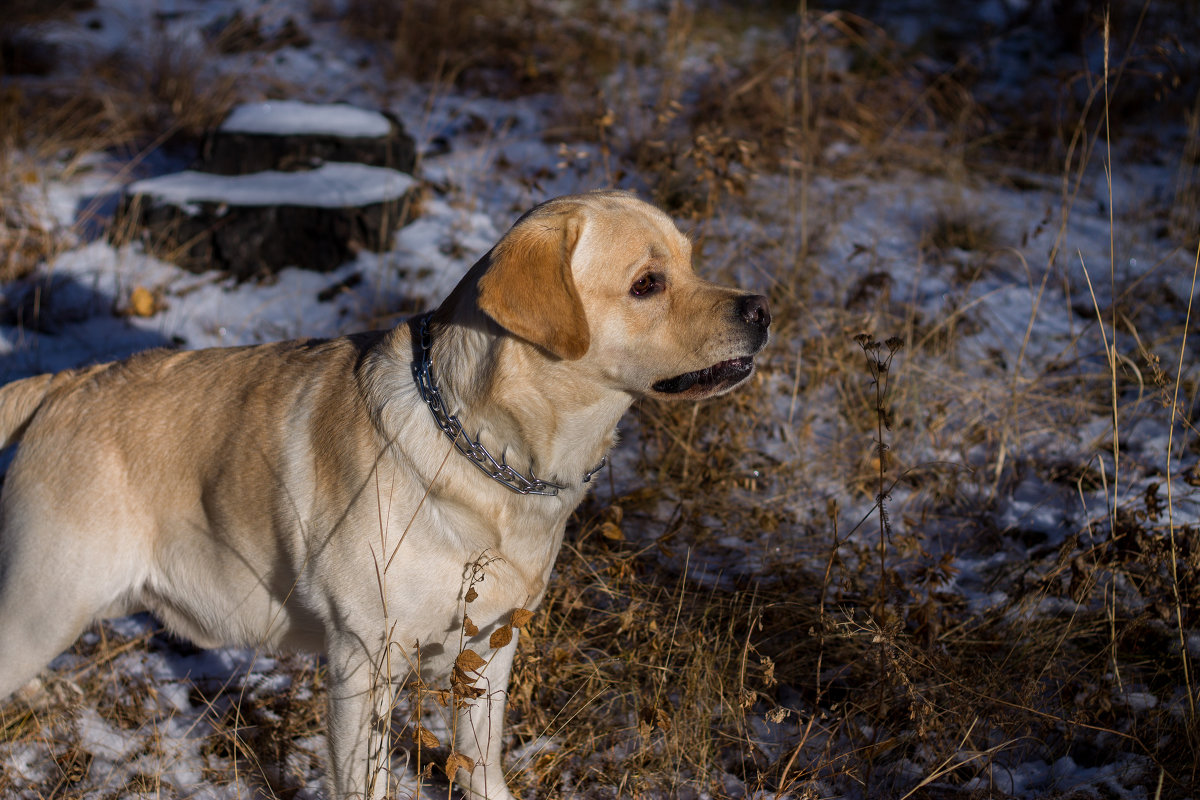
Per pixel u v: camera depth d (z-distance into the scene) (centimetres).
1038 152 753
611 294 241
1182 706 302
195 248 548
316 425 248
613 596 350
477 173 665
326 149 588
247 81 775
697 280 252
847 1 1034
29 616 262
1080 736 300
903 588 318
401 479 238
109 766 290
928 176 705
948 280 574
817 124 721
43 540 258
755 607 349
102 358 471
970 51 911
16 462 267
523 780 290
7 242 549
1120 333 524
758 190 648
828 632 323
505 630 230
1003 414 450
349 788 251
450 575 239
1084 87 829
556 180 656
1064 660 325
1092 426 453
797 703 318
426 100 786
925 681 309
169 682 324
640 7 986
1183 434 439
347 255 552
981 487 418
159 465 260
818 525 403
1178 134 775
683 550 384
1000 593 359
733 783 289
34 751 294
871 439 438
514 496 243
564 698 316
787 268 546
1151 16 891
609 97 773
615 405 253
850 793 285
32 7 808
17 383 284
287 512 246
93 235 570
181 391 266
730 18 973
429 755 298
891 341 291
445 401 239
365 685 245
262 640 268
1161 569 341
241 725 306
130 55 784
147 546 266
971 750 293
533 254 229
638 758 294
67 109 693
